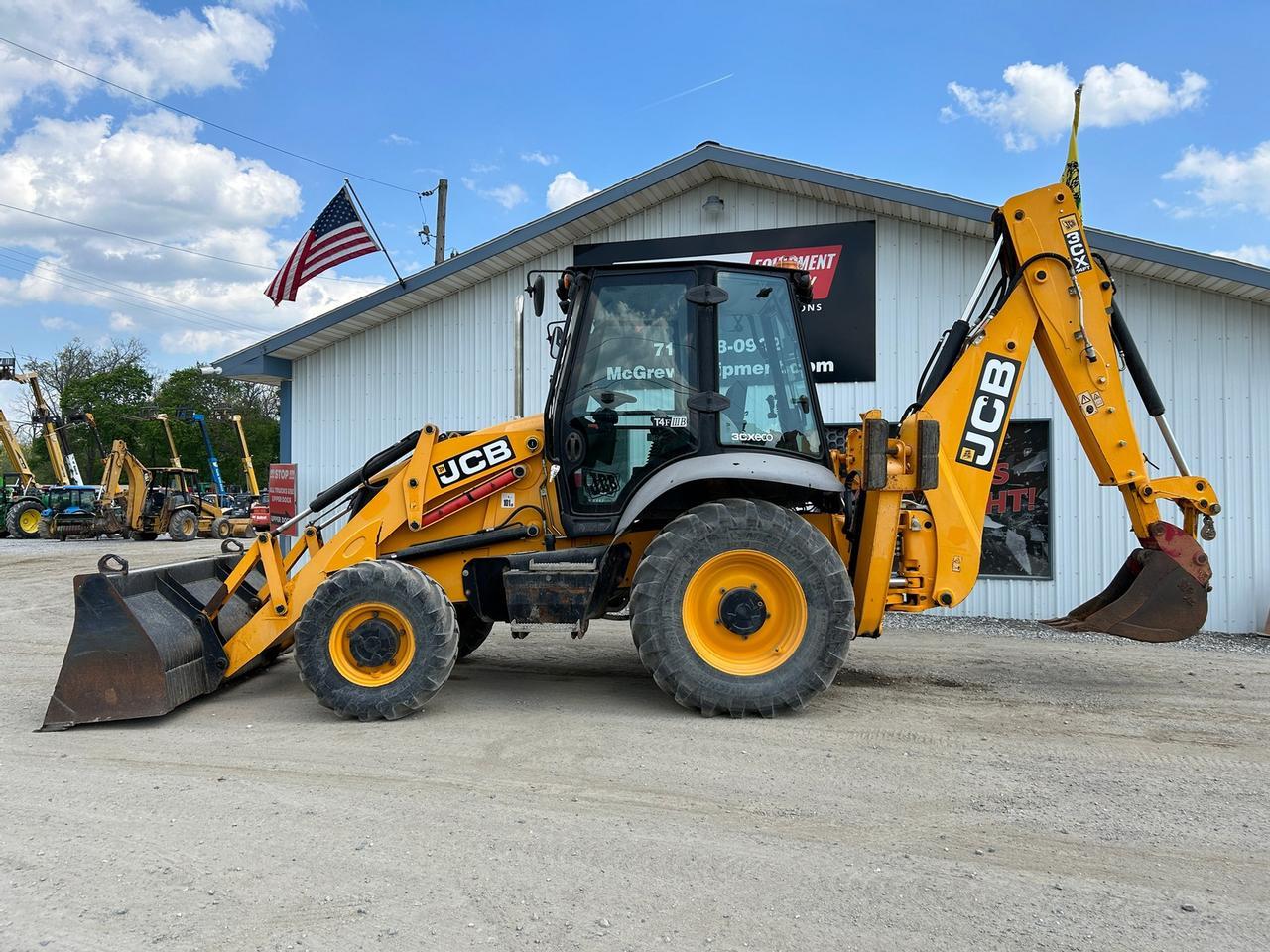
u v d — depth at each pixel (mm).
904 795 3838
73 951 2561
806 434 5492
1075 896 2895
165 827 3506
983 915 2758
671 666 5059
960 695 5785
